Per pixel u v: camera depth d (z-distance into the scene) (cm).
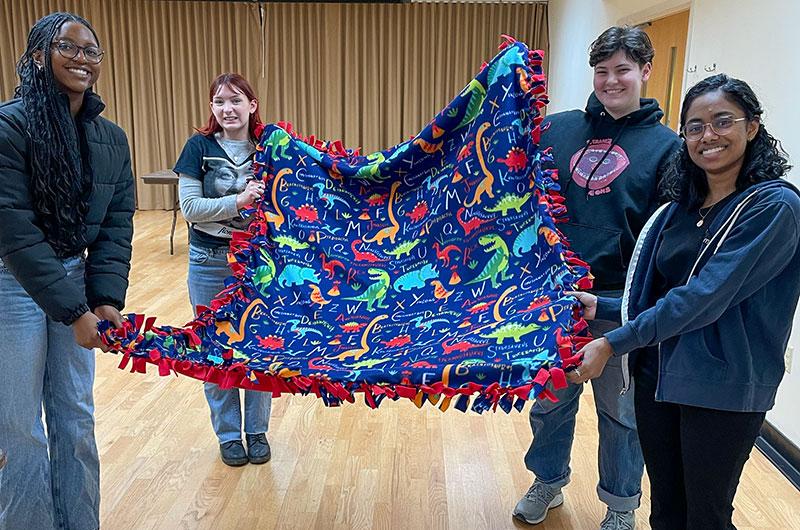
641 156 172
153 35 735
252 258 189
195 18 732
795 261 132
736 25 294
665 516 156
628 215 171
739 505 209
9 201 146
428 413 275
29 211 150
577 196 180
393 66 757
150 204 779
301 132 776
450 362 142
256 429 238
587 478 227
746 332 134
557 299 148
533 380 133
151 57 741
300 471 230
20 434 162
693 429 139
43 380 172
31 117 149
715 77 135
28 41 152
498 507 210
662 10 400
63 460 177
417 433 258
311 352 164
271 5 734
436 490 219
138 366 153
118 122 756
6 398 159
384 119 777
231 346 168
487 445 248
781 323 135
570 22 629
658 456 154
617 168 174
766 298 134
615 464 187
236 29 739
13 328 157
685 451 142
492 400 134
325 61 754
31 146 149
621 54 170
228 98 212
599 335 180
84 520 181
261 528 198
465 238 181
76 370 174
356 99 765
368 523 201
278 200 202
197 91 756
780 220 125
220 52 747
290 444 249
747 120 130
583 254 177
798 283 133
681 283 143
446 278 182
